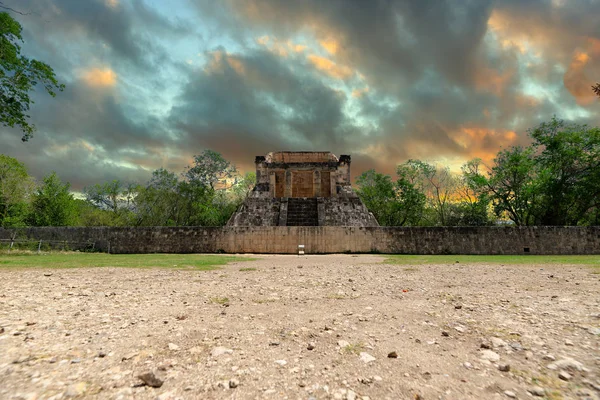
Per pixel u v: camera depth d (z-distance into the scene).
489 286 6.29
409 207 35.59
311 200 27.38
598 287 5.91
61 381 2.33
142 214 37.75
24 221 30.84
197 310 4.52
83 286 6.50
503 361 2.74
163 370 2.57
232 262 12.15
